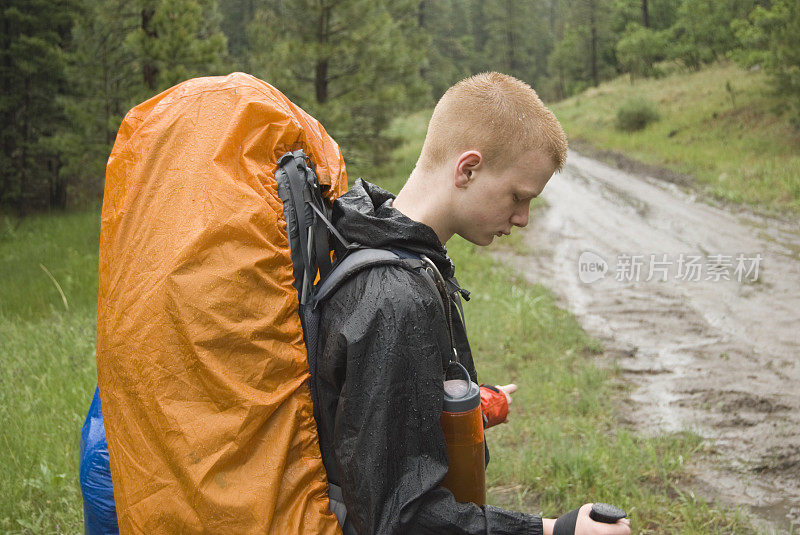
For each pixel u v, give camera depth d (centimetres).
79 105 1691
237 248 128
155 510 121
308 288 135
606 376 584
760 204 1430
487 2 7425
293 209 138
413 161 2092
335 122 1565
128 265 129
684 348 665
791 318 750
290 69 1631
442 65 5431
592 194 1786
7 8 1883
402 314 120
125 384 125
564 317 765
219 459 120
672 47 4091
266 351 125
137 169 135
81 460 189
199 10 1377
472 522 120
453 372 134
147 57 1337
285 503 124
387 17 1631
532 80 7300
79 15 1806
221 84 145
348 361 120
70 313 780
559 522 124
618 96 3638
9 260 1175
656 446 441
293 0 1602
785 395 530
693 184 1739
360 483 118
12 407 404
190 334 122
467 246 1209
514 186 131
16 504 308
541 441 441
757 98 2419
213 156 134
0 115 1984
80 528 295
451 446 126
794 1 2088
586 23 5775
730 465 416
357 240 131
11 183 1950
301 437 128
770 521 354
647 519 350
